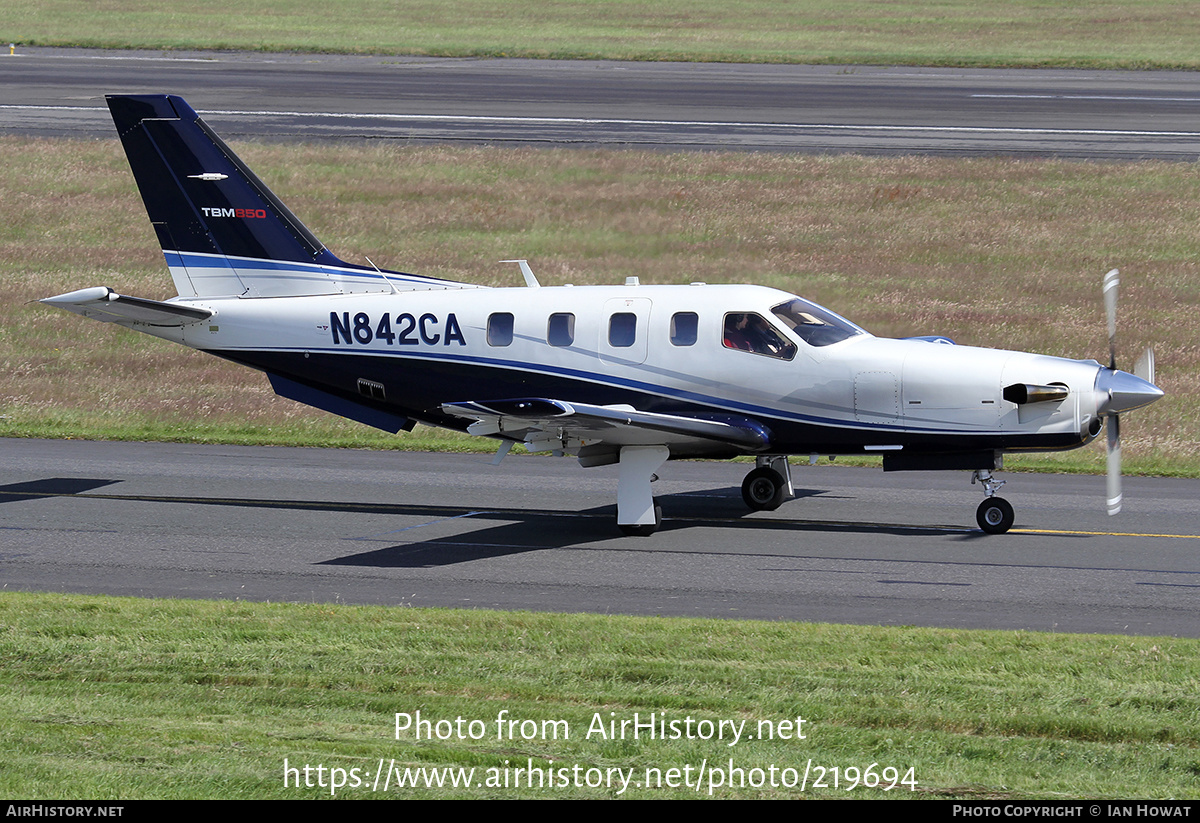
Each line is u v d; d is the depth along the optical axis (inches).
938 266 3860.7
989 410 1784.0
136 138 2076.8
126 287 3752.5
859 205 4451.3
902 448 1840.6
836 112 5949.8
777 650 1248.2
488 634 1300.4
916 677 1163.9
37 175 4805.6
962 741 1015.6
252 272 2084.2
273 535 1827.0
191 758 963.3
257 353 2065.7
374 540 1804.9
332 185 4643.2
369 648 1254.3
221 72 6904.5
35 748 980.6
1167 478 2240.4
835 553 1718.8
